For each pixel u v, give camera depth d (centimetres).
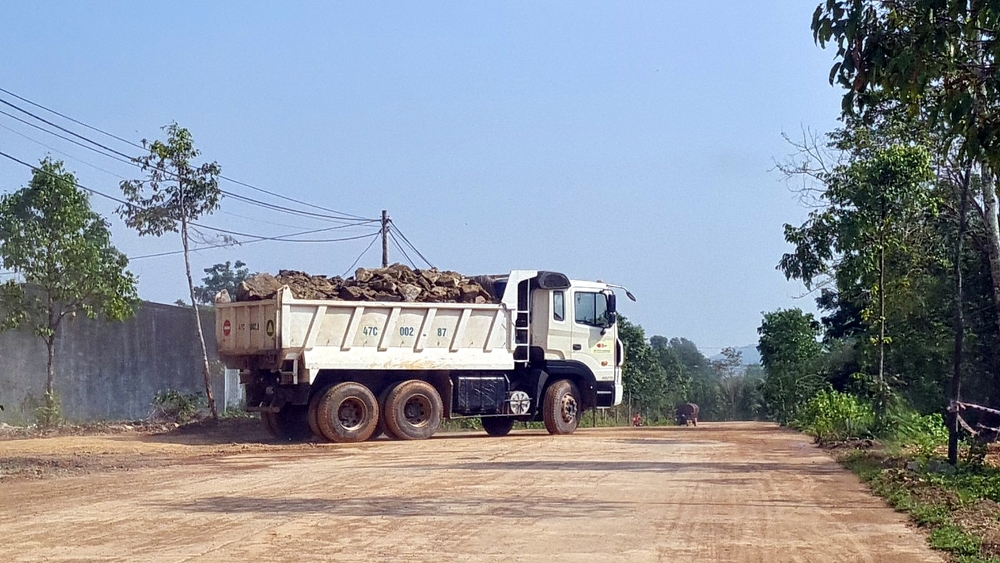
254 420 2431
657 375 5456
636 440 2083
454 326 2172
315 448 1883
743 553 787
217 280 6150
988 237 2061
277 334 1967
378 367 2069
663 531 880
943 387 2730
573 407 2366
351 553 773
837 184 2098
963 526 902
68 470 1433
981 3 923
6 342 2455
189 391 2944
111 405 2702
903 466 1391
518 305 2311
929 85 1062
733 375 7369
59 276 2319
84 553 776
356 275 2192
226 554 770
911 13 966
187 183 2480
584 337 2380
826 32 980
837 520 952
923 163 1983
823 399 2153
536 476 1312
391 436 2108
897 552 798
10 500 1094
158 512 988
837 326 3688
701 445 1917
